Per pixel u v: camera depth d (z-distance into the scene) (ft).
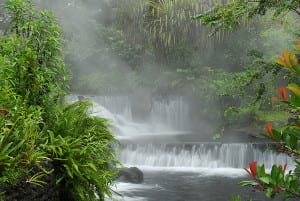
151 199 23.16
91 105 12.26
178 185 26.81
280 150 5.19
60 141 9.96
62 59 11.87
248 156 32.37
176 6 47.78
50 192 9.57
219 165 32.71
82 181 10.28
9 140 8.57
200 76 48.75
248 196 23.75
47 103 11.14
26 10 11.57
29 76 10.79
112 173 11.38
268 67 19.48
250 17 15.99
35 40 11.30
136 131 48.06
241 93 21.31
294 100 4.40
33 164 8.86
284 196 5.06
